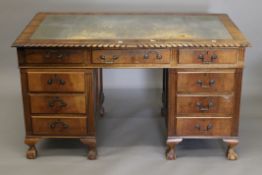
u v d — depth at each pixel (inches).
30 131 122.9
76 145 131.9
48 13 137.6
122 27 125.0
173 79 118.3
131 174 118.3
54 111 120.9
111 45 113.0
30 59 116.0
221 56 115.8
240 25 157.1
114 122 144.9
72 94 119.4
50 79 118.0
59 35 118.6
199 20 131.3
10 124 142.8
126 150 129.6
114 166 121.9
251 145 132.0
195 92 119.3
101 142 133.3
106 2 154.6
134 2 154.5
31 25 125.9
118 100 158.9
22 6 155.6
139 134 138.0
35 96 119.6
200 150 129.3
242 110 150.5
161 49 115.0
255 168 121.2
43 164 122.9
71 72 117.4
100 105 145.6
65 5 155.3
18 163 123.3
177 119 121.6
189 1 154.5
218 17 134.5
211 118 121.5
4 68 162.1
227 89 119.0
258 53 159.3
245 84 161.0
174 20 131.3
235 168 121.2
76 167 121.5
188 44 113.2
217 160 124.8
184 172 119.3
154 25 126.7
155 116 149.0
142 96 161.2
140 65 116.5
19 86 161.9
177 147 130.6
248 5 154.7
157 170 120.2
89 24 127.5
